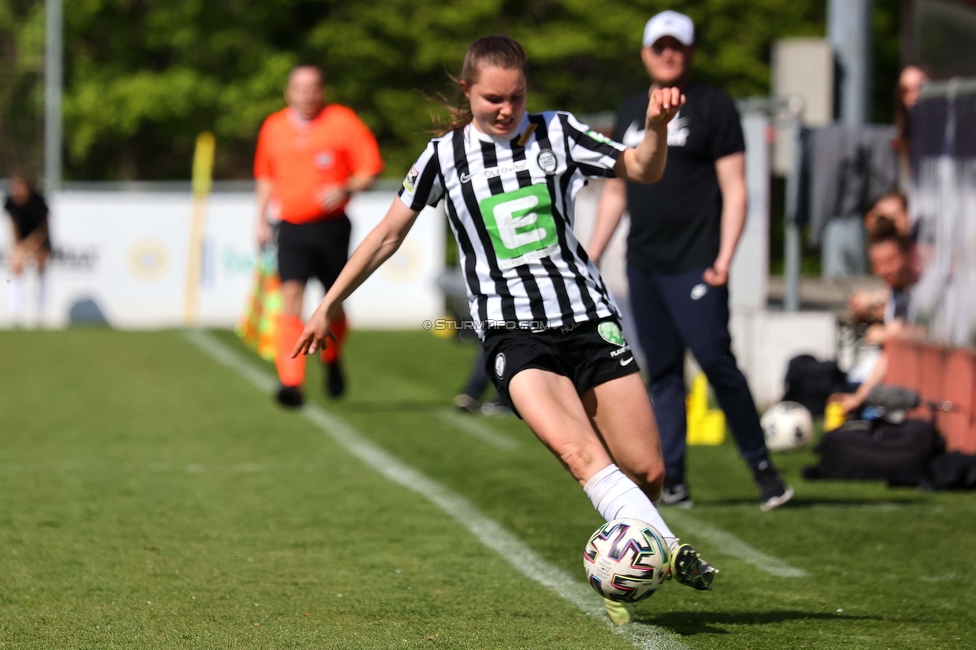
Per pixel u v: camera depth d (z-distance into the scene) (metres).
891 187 40.81
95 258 65.62
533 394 14.88
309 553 19.81
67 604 16.61
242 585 17.75
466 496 24.84
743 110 41.19
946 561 19.80
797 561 19.78
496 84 14.75
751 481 27.30
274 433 32.41
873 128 40.94
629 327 45.03
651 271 23.77
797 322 39.53
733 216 23.11
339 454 29.52
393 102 103.38
